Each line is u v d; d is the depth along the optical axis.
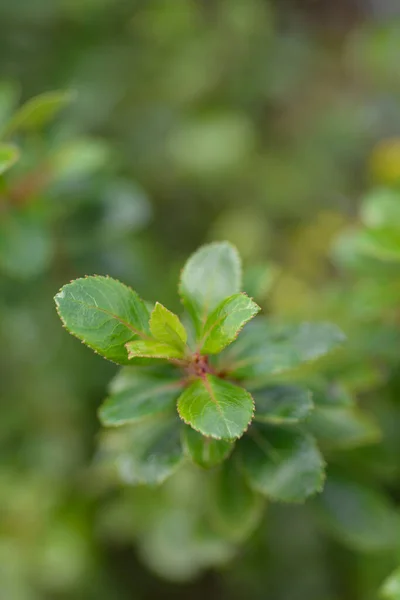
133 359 0.25
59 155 0.33
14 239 0.32
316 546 0.41
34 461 0.47
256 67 0.68
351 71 0.72
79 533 0.45
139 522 0.41
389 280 0.33
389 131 0.70
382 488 0.33
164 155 0.62
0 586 0.43
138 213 0.35
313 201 0.67
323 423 0.29
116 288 0.25
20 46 0.53
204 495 0.33
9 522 0.45
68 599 0.46
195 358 0.25
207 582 0.50
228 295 0.26
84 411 0.48
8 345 0.45
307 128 0.71
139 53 0.61
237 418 0.24
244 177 0.65
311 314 0.35
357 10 0.80
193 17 0.65
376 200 0.33
